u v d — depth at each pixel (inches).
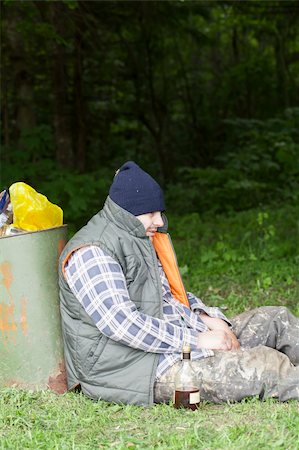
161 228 164.6
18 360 161.9
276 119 636.7
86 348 152.9
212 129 770.2
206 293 271.1
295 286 279.6
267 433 138.5
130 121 764.0
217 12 733.3
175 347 151.7
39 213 164.4
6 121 547.2
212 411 150.9
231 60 834.2
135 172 155.0
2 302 160.7
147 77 693.9
